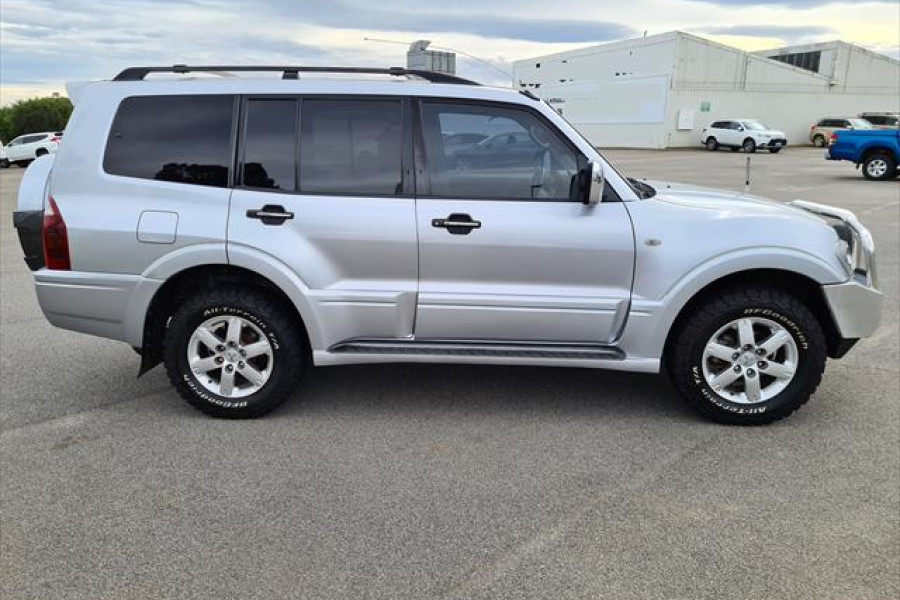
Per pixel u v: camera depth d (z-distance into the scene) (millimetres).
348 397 4516
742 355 3979
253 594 2627
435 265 3889
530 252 3846
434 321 3967
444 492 3346
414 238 3852
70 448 3797
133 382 4809
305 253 3883
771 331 3969
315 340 3982
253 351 4086
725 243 3828
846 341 4023
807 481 3430
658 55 42969
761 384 4047
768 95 45312
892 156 19203
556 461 3650
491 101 3893
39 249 4215
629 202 3891
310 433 3986
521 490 3363
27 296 7246
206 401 4125
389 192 3900
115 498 3285
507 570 2762
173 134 3967
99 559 2832
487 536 2990
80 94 4047
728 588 2652
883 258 8734
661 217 3871
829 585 2664
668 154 36219
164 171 3969
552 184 3900
